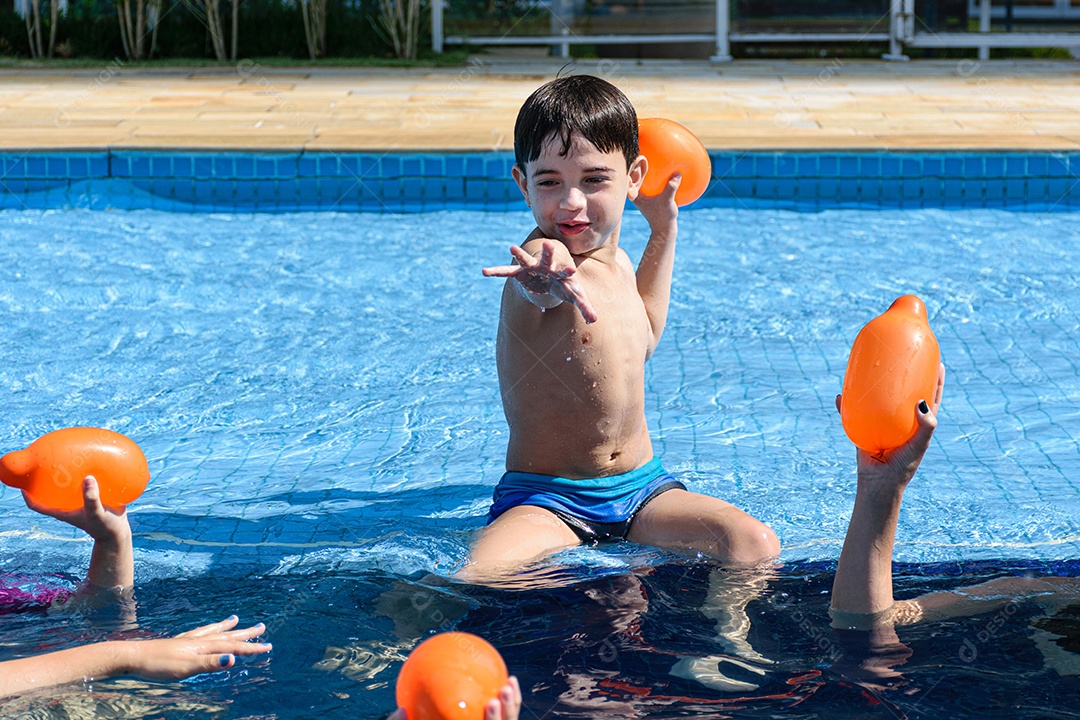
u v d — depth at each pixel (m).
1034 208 6.05
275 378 3.70
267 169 6.13
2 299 4.44
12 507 2.67
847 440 3.11
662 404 3.45
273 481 2.85
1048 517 2.51
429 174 6.12
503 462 2.99
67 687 1.69
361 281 4.80
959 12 9.98
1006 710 1.61
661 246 2.57
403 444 3.13
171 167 6.13
